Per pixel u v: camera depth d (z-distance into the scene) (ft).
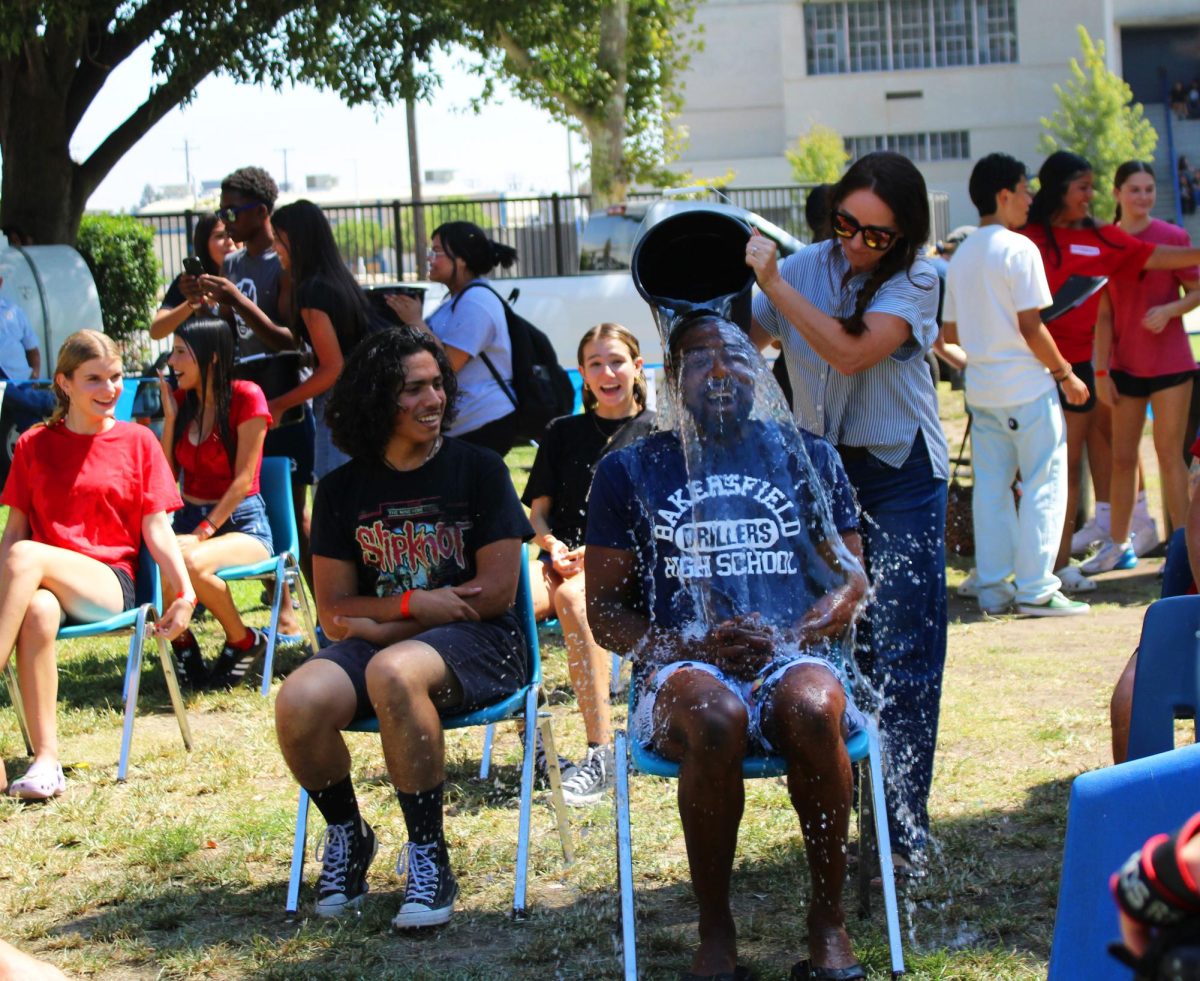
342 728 12.27
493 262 21.50
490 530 12.92
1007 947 11.20
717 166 141.38
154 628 17.08
